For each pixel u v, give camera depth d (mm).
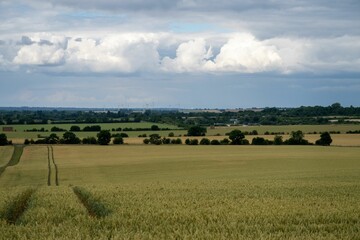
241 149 175500
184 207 37000
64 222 30047
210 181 71375
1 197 45375
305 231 26469
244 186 58812
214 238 24281
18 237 25641
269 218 30734
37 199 43969
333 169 102500
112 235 25406
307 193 48125
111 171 112938
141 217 31812
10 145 191375
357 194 46812
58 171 112750
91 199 43188
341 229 27078
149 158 146750
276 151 165500
